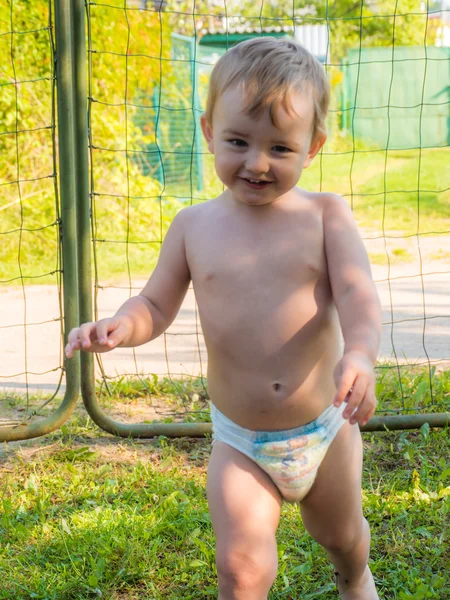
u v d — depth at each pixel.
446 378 4.34
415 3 18.05
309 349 2.02
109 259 7.57
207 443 3.68
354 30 18.55
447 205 10.20
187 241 2.16
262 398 2.03
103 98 8.28
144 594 2.56
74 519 2.95
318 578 2.62
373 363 1.84
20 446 3.64
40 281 6.98
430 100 16.16
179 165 11.07
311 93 1.94
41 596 2.53
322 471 2.08
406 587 2.54
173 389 4.38
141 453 3.59
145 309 2.16
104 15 8.23
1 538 2.86
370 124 16.08
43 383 4.59
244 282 2.02
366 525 2.20
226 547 1.94
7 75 7.65
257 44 1.97
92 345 2.06
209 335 2.08
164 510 2.97
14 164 7.72
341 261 2.01
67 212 3.55
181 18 14.46
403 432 3.70
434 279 7.01
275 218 2.05
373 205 10.20
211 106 1.99
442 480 3.19
